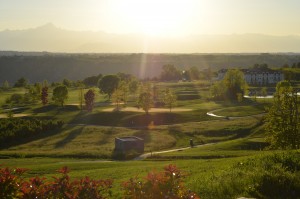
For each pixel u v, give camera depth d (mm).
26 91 192375
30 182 11680
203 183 20078
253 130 92438
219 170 24172
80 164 50750
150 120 111812
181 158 57469
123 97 146250
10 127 92750
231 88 152375
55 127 100875
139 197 11594
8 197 11102
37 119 109562
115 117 115250
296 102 54562
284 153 25094
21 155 69000
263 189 17969
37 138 91438
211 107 131125
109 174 35312
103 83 163250
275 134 53875
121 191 21531
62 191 11367
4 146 85438
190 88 188125
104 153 70062
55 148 80500
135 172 35156
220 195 17750
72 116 118875
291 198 17062
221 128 94875
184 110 124375
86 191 11500
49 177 36938
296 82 185875
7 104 150250
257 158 24562
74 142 85812
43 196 11180
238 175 20328
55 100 136375
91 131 97938
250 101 143875
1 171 11617
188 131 94438
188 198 11625
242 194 17578
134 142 75438
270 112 55562
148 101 115625
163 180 11695
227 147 66250
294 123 53250
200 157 55500
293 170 20672
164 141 85062
